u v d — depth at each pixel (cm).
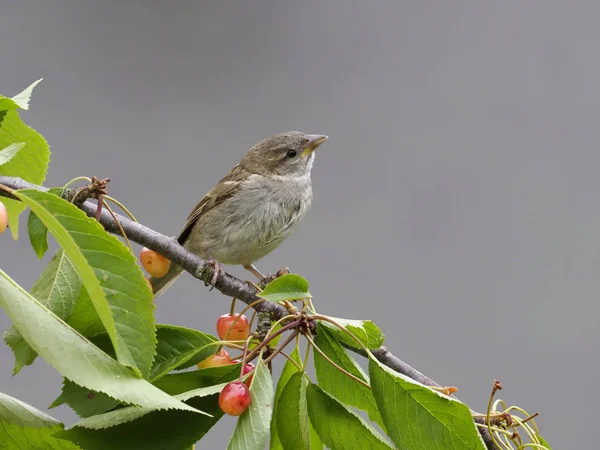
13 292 426
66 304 528
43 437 481
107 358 433
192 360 548
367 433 523
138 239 742
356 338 535
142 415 463
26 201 427
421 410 516
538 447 626
